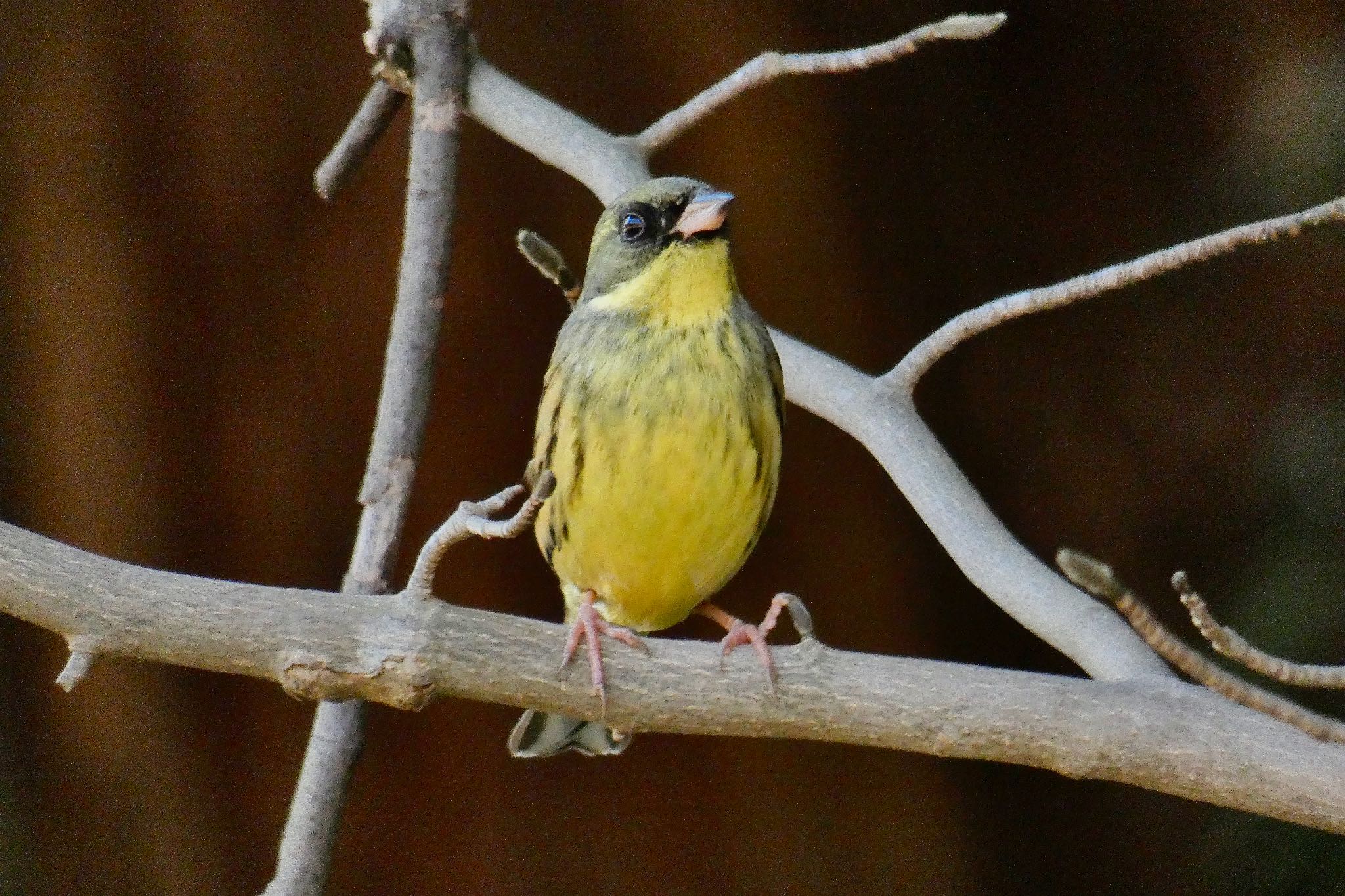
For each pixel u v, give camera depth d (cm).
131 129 485
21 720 486
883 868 493
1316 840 479
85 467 487
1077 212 490
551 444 462
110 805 487
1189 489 489
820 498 493
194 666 454
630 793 492
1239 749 453
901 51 460
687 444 461
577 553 463
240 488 488
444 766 491
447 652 454
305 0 485
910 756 493
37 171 485
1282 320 488
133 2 484
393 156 486
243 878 489
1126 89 489
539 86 489
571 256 489
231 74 486
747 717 455
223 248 487
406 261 464
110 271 486
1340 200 455
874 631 493
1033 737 454
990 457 492
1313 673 450
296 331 488
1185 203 489
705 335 461
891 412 462
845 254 491
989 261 491
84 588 454
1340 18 485
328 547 489
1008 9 489
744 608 493
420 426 463
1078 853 492
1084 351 491
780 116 490
